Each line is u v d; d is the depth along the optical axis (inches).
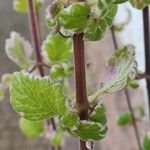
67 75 12.7
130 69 7.4
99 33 7.0
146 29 11.6
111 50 26.2
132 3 9.5
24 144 31.7
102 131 7.1
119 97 25.6
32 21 13.4
